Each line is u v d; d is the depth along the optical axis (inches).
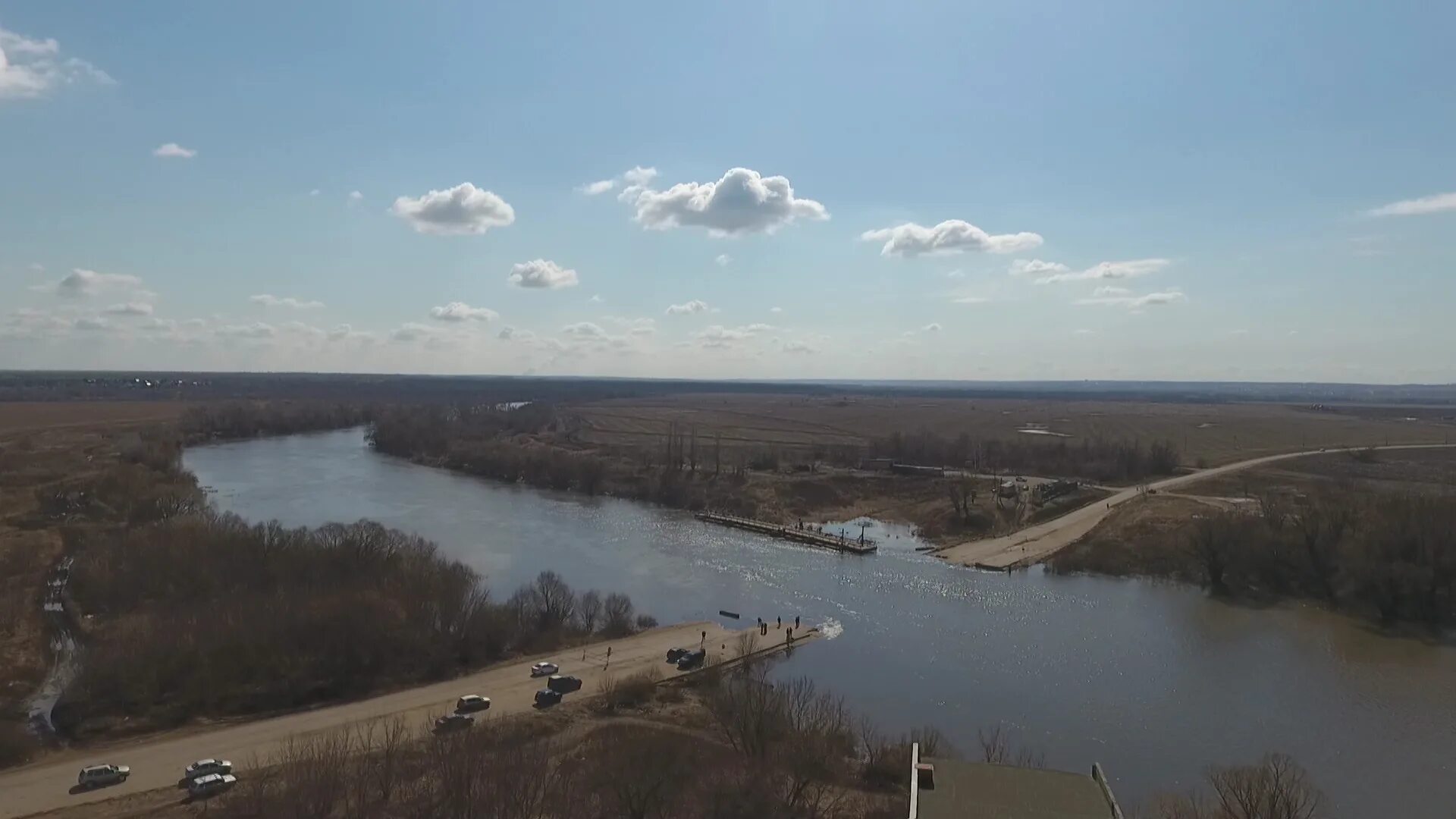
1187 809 2630.4
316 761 2492.6
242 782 2689.5
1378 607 4921.3
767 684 3383.4
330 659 3764.8
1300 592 5319.9
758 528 7455.7
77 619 4306.1
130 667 3435.0
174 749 3024.1
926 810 1567.4
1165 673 4037.9
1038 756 3149.6
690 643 4426.7
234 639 3663.9
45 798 2652.6
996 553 6565.0
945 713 3567.9
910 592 5565.9
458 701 3464.6
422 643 3971.5
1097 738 3329.2
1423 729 3403.1
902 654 4330.7
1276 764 2657.5
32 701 3474.4
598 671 3964.1
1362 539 5142.7
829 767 2805.1
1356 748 3238.2
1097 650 4375.0
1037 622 4872.0
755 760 2689.5
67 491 7057.1
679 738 3043.8
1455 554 4761.3
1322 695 3757.4
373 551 4753.9
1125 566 6023.6
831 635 4655.5
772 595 5472.4
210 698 3427.7
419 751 2849.4
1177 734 3361.2
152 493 6599.4
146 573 4532.5
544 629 4488.2
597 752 2854.3
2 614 4212.6
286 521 6978.4
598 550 6589.6
